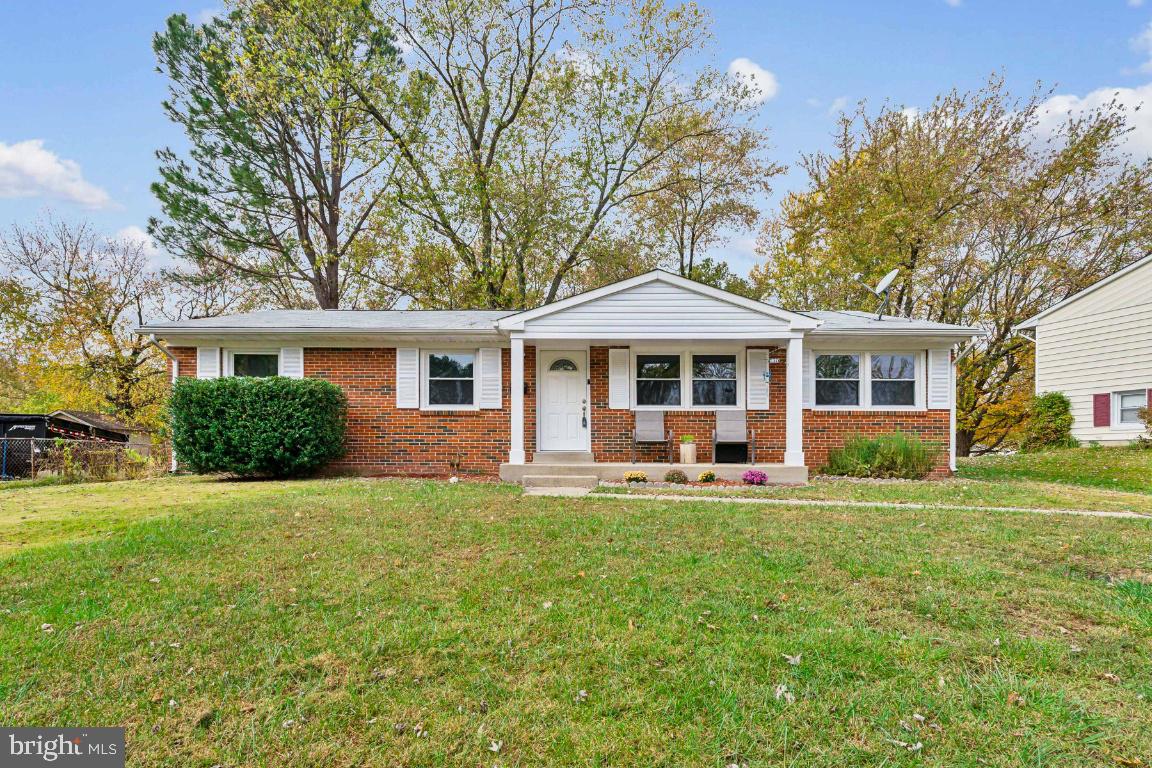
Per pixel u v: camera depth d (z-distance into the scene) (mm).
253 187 21172
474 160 22188
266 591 4594
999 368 24406
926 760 2707
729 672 3422
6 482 12781
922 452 12141
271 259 23875
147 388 26938
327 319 13805
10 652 3586
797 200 27297
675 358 13133
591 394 13086
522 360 12180
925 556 5574
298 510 7566
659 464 11992
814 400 12945
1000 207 22172
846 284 24125
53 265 26172
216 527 6594
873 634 3883
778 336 11773
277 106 18922
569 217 22750
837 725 2949
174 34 20328
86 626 3951
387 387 12883
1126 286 16078
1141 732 2887
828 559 5469
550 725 2961
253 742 2820
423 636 3834
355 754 2754
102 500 8727
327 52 19078
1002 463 15875
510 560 5391
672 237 27891
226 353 12828
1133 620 4113
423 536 6219
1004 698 3176
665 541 6082
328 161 23688
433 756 2742
